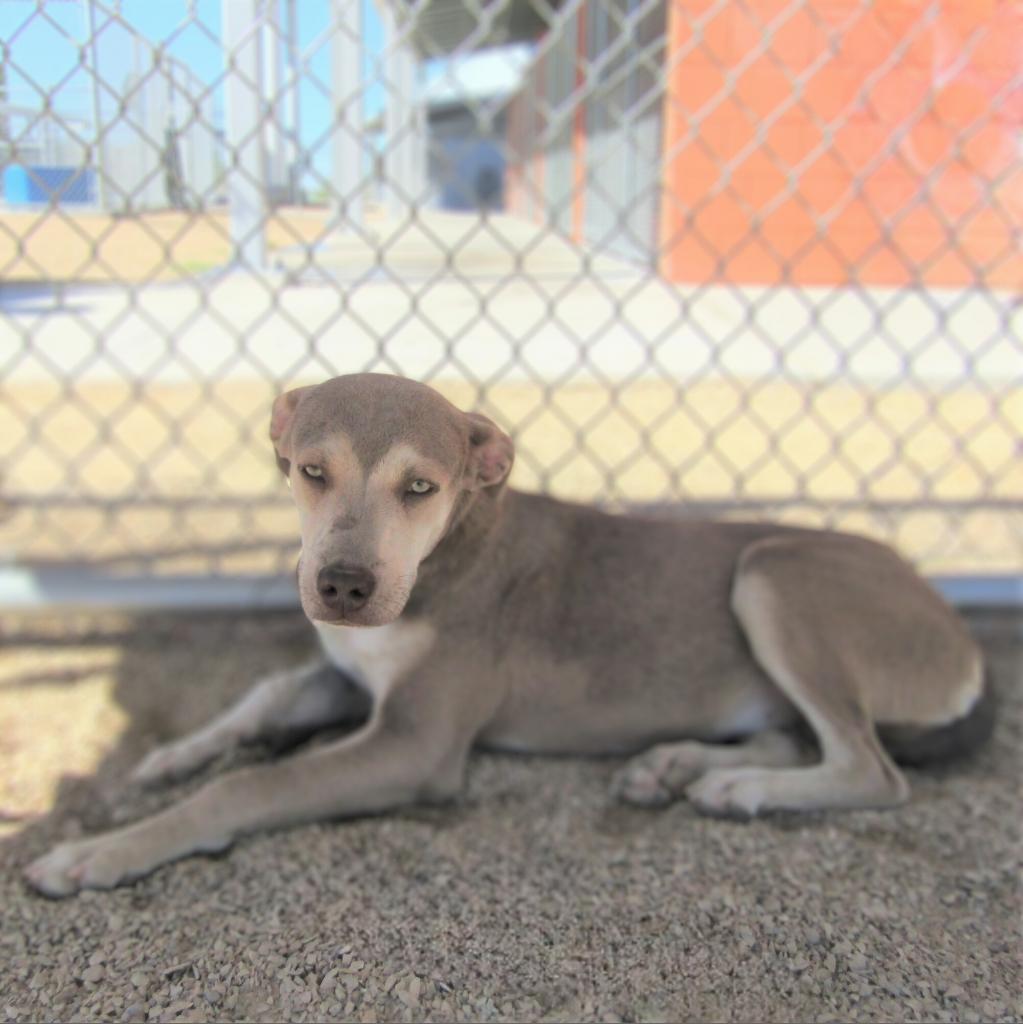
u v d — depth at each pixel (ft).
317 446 2.76
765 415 7.39
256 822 3.01
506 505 3.43
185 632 4.41
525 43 27.78
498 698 3.35
